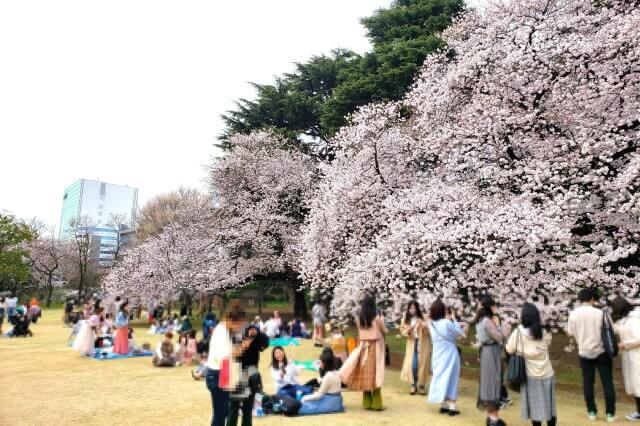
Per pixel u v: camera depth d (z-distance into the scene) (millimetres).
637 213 7543
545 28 9680
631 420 5289
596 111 8648
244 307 4238
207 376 4035
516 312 7578
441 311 5816
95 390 6734
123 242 39938
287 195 19203
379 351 5902
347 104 18672
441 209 8453
